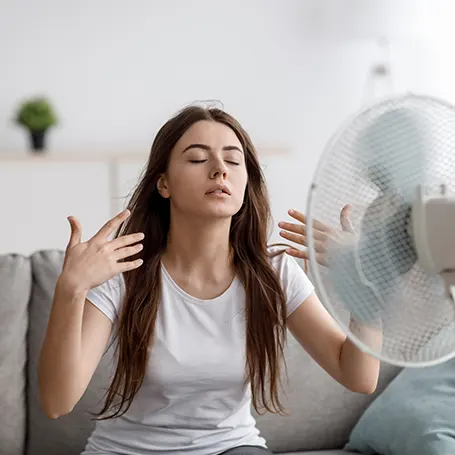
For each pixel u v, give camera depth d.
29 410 2.38
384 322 1.30
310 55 6.20
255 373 2.08
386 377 2.53
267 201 2.12
